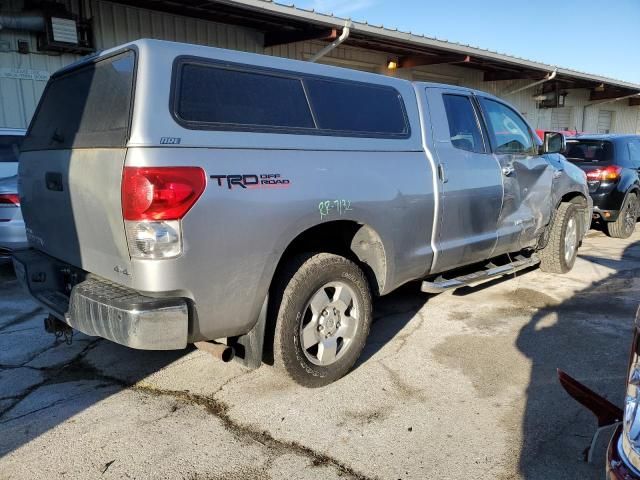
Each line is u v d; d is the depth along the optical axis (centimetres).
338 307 343
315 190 311
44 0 779
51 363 382
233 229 274
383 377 355
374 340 419
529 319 465
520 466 261
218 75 288
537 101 1755
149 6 858
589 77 1602
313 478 252
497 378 353
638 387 171
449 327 446
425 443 280
